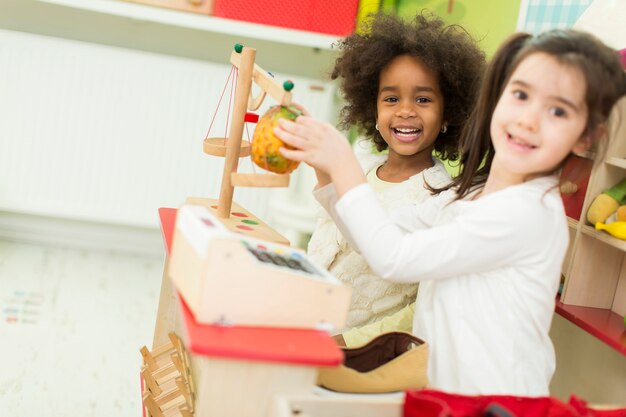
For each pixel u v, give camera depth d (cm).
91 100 282
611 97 98
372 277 140
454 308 105
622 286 160
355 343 129
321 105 300
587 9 160
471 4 236
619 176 156
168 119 289
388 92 146
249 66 123
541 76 96
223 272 84
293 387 85
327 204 116
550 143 97
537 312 103
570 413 86
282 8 282
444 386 105
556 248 102
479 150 115
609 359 157
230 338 82
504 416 73
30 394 187
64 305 246
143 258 311
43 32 289
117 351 219
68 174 288
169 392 134
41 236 305
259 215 306
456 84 145
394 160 151
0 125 279
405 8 279
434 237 99
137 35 297
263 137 105
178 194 297
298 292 88
